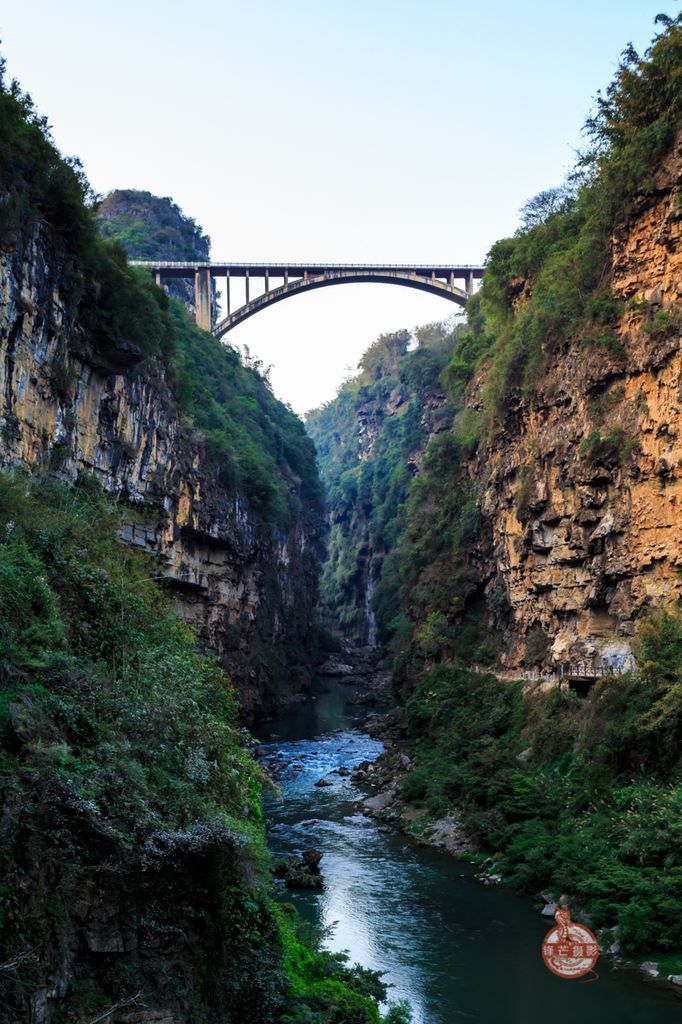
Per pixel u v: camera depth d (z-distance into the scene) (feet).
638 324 135.03
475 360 242.99
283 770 170.30
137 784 50.85
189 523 193.77
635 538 129.80
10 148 104.01
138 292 146.41
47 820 43.42
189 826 52.06
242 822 65.05
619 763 108.17
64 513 93.71
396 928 89.10
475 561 203.72
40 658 54.24
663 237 131.03
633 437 131.34
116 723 55.62
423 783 138.51
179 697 66.28
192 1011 47.37
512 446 176.35
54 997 40.19
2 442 98.37
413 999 73.41
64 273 120.37
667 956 79.00
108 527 108.47
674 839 88.53
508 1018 69.92
